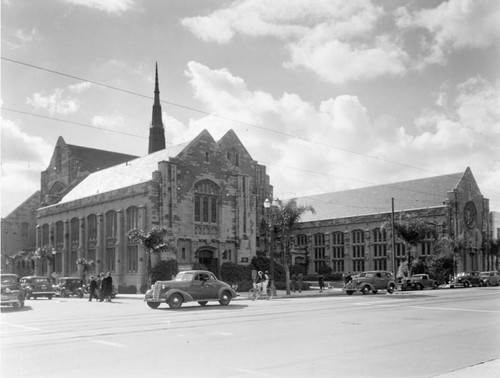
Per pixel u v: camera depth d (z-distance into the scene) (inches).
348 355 495.8
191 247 2028.8
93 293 1502.2
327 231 3309.5
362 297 1497.3
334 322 780.6
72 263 2498.8
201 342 580.1
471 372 404.5
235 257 2175.2
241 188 2242.9
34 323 796.6
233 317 864.9
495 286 2486.5
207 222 2108.8
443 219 2822.3
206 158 2130.9
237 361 467.8
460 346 549.6
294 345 555.8
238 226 2196.1
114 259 2178.9
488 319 820.6
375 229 3058.6
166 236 1931.6
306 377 402.9
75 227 2511.1
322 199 3582.7
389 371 424.2
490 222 3132.4
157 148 3678.6
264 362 462.9
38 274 2733.8
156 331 679.7
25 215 3312.0
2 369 440.1
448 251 2738.7
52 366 451.8
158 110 3725.4
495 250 3021.7
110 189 2301.9
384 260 2987.2
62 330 698.2
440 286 2482.8
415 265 2527.1
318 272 3230.8
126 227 2107.5
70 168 3063.5
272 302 1296.8
